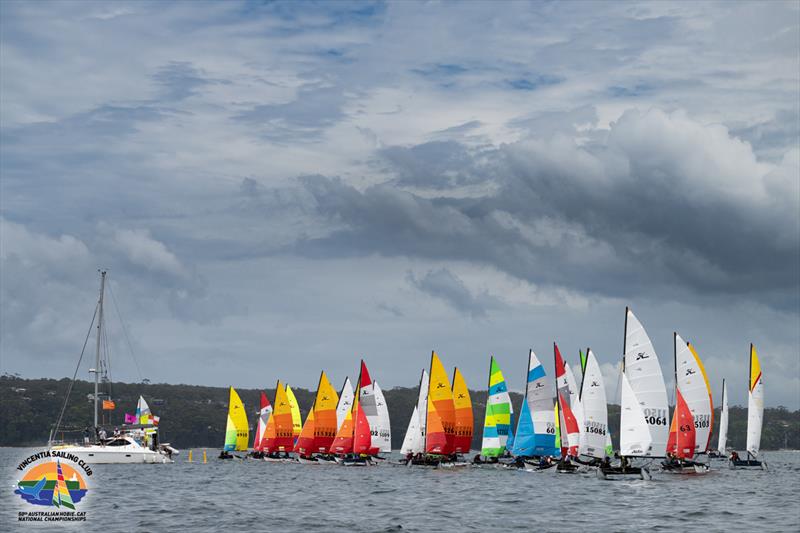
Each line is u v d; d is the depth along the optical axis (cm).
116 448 19888
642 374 14450
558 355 17025
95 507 11238
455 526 9450
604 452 15200
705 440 15250
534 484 14275
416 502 11788
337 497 12556
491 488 13712
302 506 11362
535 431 17338
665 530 9138
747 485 14325
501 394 18625
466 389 18112
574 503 11531
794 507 11006
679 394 15138
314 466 19788
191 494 13088
